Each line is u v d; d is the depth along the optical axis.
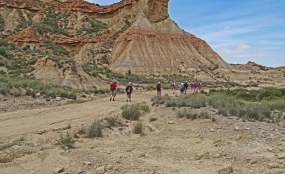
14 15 98.88
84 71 45.34
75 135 10.80
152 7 104.62
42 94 23.27
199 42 106.88
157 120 14.21
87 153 8.57
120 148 9.27
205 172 7.18
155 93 38.31
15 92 20.78
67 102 22.28
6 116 15.00
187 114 13.98
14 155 8.23
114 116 14.70
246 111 14.02
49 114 16.30
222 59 106.12
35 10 107.31
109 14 115.88
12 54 48.88
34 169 7.34
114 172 7.07
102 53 92.44
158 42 93.44
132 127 12.73
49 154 8.44
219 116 13.73
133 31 93.19
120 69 80.19
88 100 25.56
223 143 9.54
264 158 8.00
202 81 76.12
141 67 82.75
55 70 41.84
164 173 7.09
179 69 86.81
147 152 8.90
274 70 123.06
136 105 19.45
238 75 99.19
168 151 9.05
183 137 10.69
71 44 95.50
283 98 25.55
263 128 11.20
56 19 108.31
